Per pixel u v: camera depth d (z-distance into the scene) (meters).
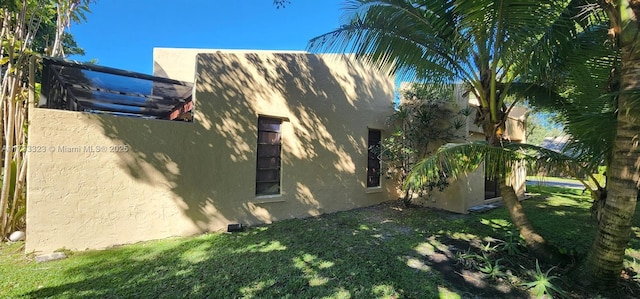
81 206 5.25
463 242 6.16
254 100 7.45
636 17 3.28
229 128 7.03
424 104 9.74
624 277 4.32
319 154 8.77
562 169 4.31
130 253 5.18
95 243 5.37
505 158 4.38
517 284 4.18
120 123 5.65
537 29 3.98
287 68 8.11
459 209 9.11
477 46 4.67
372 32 5.32
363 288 4.02
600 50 4.49
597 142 4.20
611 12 3.64
